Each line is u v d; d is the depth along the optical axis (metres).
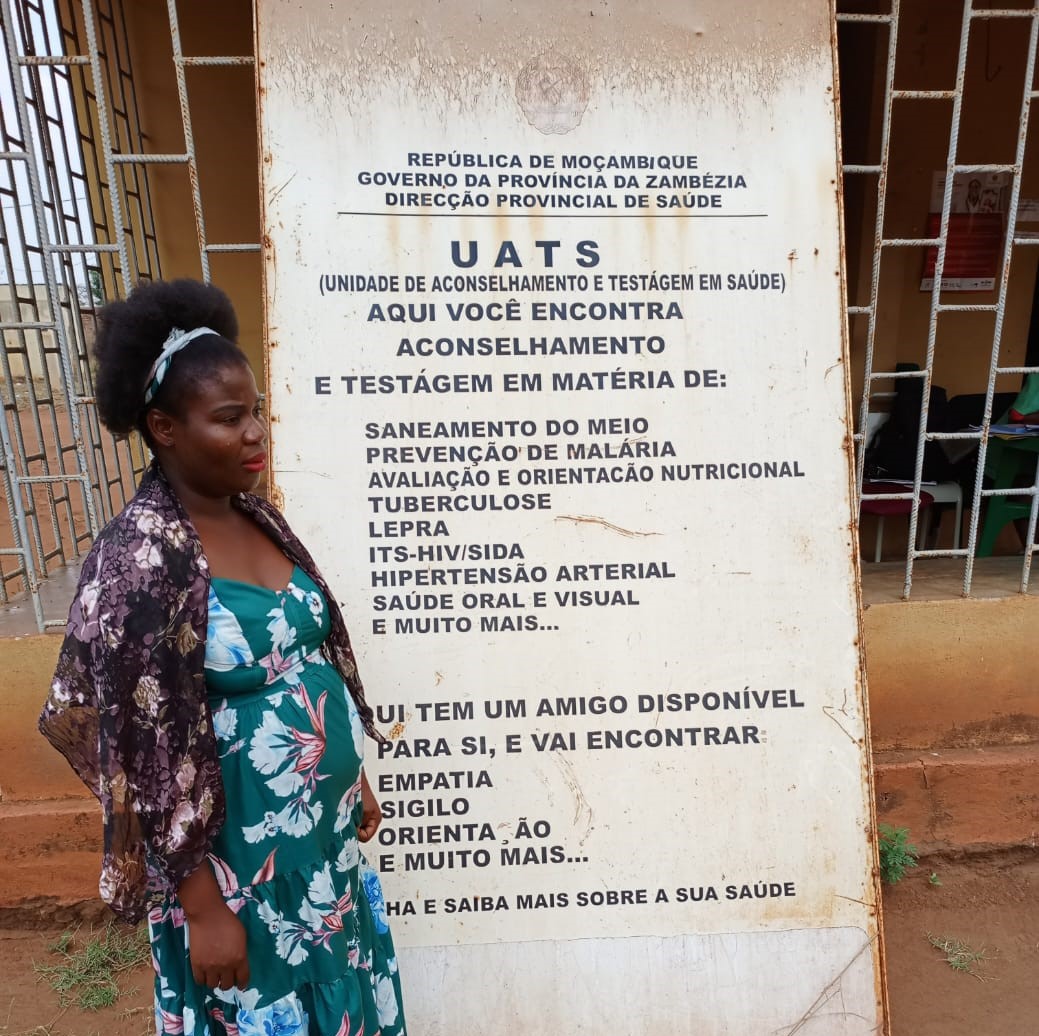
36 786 2.77
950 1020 2.44
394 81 2.25
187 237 4.36
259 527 1.63
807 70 2.35
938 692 2.96
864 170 2.53
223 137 4.27
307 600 1.53
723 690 2.28
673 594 2.29
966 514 4.41
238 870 1.46
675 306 2.31
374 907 1.84
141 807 1.33
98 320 1.40
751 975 2.21
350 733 1.61
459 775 2.24
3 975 2.59
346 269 2.23
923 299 4.30
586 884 2.22
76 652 1.33
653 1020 2.18
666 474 2.30
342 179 2.23
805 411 2.33
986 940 2.75
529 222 2.28
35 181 2.45
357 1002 1.59
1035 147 4.16
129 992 2.53
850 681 2.30
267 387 2.22
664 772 2.26
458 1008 2.16
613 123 2.30
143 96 4.21
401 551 2.25
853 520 2.33
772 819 2.26
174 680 1.33
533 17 2.28
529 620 2.27
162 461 1.45
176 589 1.33
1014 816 2.96
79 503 6.99
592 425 2.29
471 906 2.21
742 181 2.33
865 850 2.27
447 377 2.26
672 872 2.23
